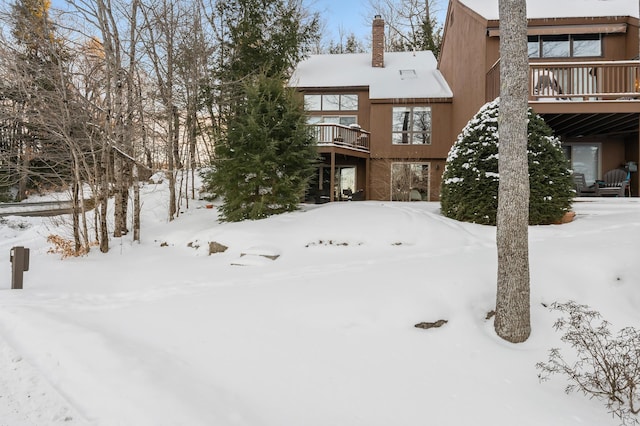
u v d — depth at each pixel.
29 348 3.69
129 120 8.99
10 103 8.68
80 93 8.55
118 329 4.06
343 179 18.19
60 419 2.65
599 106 9.51
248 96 9.59
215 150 9.49
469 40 14.28
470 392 3.02
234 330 3.99
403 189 16.80
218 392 2.87
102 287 5.76
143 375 3.05
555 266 4.97
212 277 6.07
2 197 16.55
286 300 4.67
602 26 12.24
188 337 3.83
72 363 3.32
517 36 3.92
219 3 13.25
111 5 9.01
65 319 4.36
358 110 18.31
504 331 3.88
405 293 4.53
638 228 6.33
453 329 4.05
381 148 17.33
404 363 3.45
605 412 2.82
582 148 12.95
